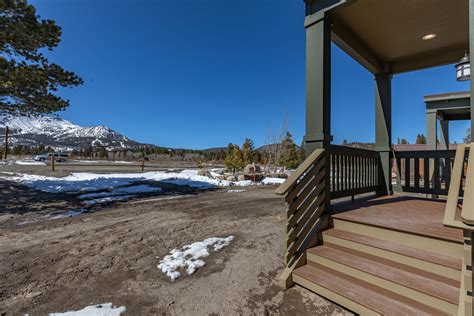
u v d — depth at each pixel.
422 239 2.03
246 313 1.80
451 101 6.15
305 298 1.97
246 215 4.87
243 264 2.63
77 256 2.84
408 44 3.73
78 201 6.09
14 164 16.73
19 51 6.18
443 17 3.06
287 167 15.90
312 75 2.86
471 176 1.40
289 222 2.27
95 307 1.86
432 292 1.62
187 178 11.53
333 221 2.69
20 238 3.46
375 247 2.13
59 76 6.54
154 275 2.39
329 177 2.82
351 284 1.96
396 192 4.20
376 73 4.32
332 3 2.71
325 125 2.78
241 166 13.68
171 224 4.22
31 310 1.82
